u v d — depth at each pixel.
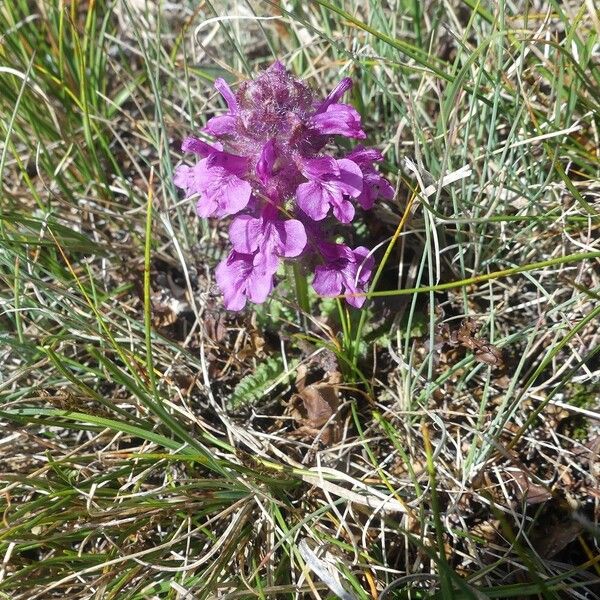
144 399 0.13
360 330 0.15
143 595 0.13
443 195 0.17
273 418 0.16
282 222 0.14
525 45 0.16
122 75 0.21
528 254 0.16
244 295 0.14
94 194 0.19
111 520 0.14
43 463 0.15
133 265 0.18
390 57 0.18
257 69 0.18
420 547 0.12
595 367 0.15
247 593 0.12
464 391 0.16
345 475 0.14
